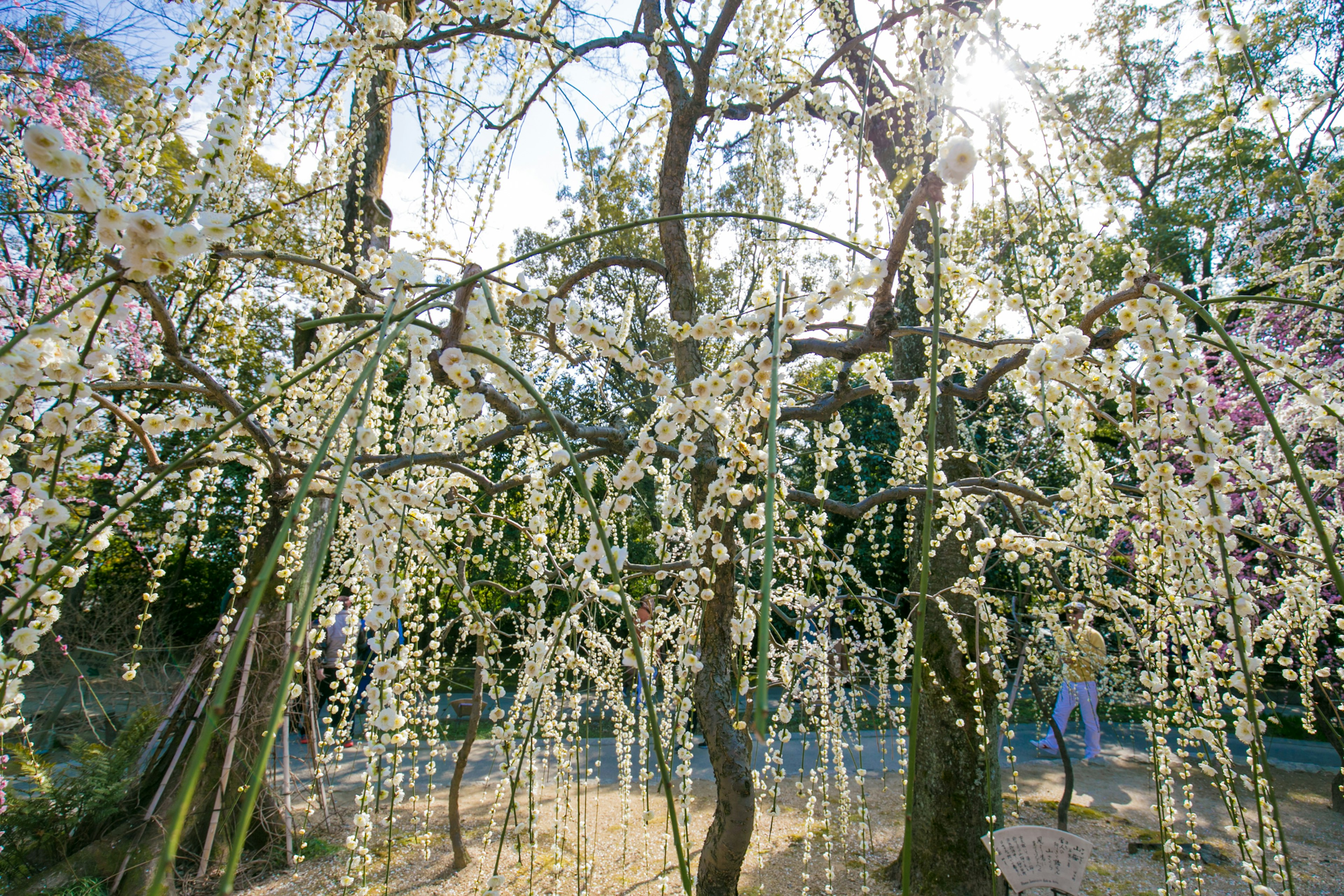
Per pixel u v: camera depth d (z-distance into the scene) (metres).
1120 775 5.29
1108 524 3.13
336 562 3.39
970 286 2.09
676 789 2.88
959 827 3.20
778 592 3.26
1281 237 3.88
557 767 3.30
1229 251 5.44
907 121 3.46
